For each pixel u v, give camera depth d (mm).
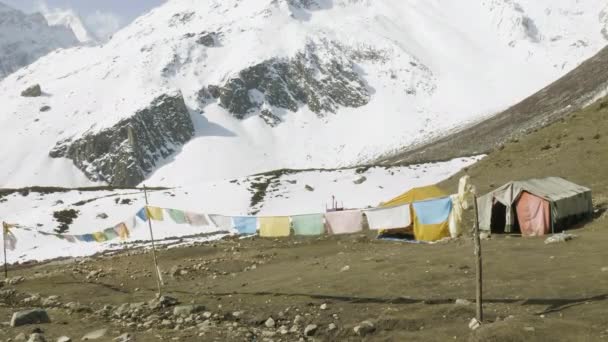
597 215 35594
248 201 76250
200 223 22719
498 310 14914
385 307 16844
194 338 14648
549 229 32094
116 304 21938
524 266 20344
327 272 23828
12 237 34750
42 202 93875
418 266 22328
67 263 47250
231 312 18406
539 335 12078
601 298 14984
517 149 62062
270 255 34938
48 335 15883
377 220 19688
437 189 34812
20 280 32250
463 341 12836
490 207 34469
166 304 20094
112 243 61156
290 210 71312
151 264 35812
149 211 23625
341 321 16047
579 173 47219
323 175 87188
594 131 56625
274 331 15766
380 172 87000
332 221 20453
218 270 30141
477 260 13953
